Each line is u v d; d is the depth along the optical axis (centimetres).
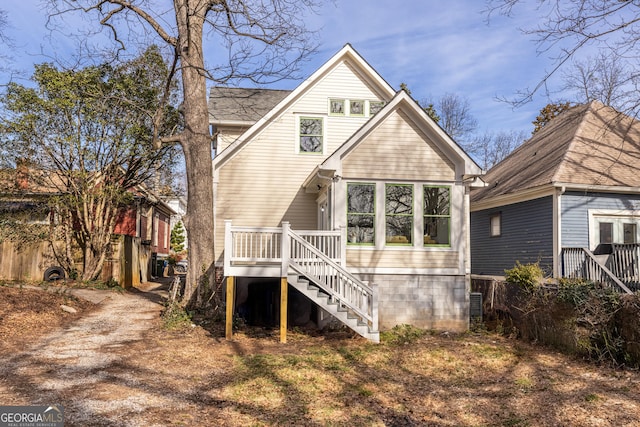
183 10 1328
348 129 1705
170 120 1994
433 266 1276
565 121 1870
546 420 638
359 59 1700
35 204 1975
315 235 1198
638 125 1748
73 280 1912
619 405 691
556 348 1045
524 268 1212
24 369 773
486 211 1848
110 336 1059
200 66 1348
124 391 687
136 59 1534
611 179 1434
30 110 1816
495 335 1229
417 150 1292
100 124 1908
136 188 2394
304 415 632
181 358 902
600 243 1424
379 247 1259
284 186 1644
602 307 945
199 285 1297
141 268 2477
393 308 1258
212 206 1352
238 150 1638
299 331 1252
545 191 1458
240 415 622
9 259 1902
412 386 788
